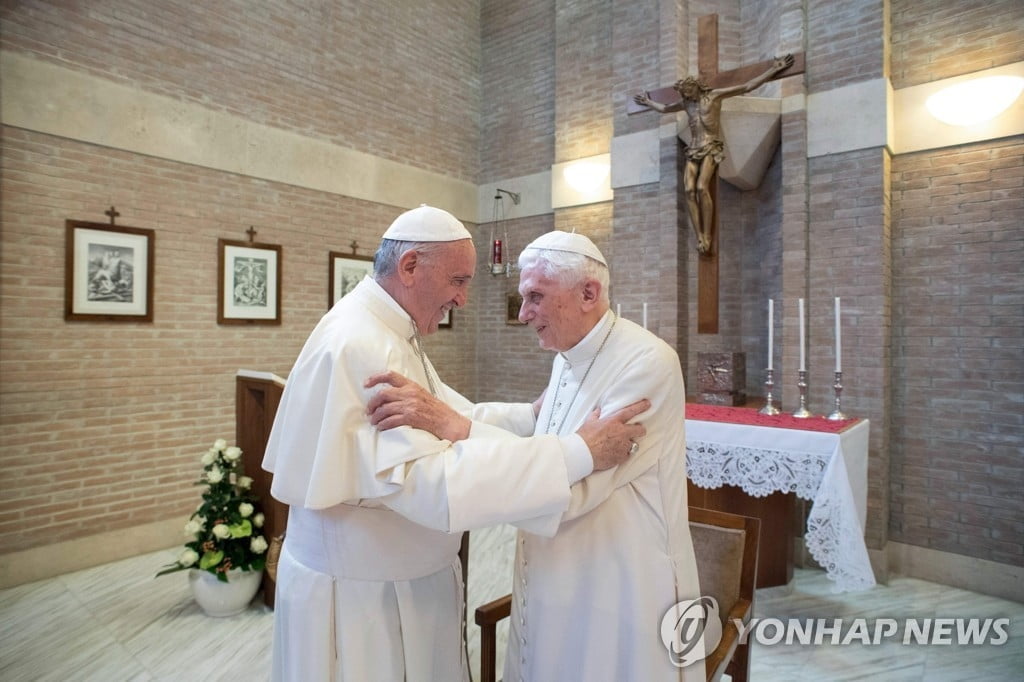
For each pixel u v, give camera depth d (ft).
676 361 4.90
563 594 4.68
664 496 4.69
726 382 13.07
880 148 12.59
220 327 15.21
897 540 13.08
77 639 9.94
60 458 12.64
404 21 19.93
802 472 9.68
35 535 12.30
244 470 11.51
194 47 14.69
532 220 21.08
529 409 6.17
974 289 12.21
